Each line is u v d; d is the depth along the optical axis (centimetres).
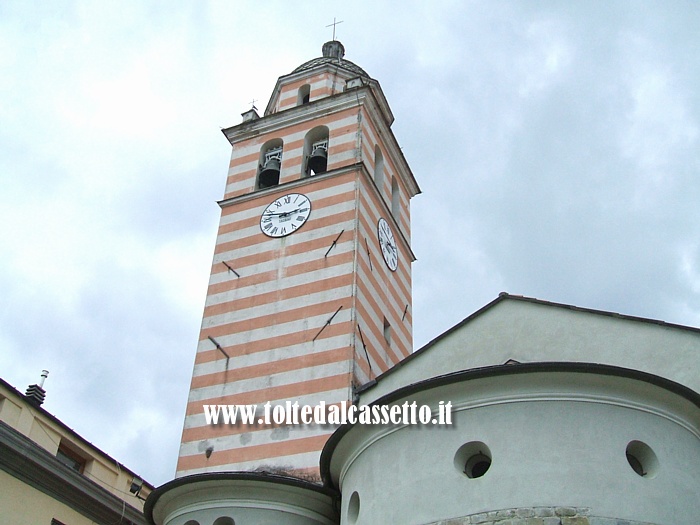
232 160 3531
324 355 2625
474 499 1545
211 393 2719
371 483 1755
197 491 2120
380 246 3152
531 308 2005
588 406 1598
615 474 1509
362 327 2738
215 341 2856
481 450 1634
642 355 1834
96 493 2756
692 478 1579
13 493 2414
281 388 2614
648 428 1598
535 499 1491
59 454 2773
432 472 1633
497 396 1647
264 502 2088
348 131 3356
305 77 3856
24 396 2597
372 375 2709
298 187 3198
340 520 1927
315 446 2417
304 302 2806
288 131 3519
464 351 2045
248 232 3153
